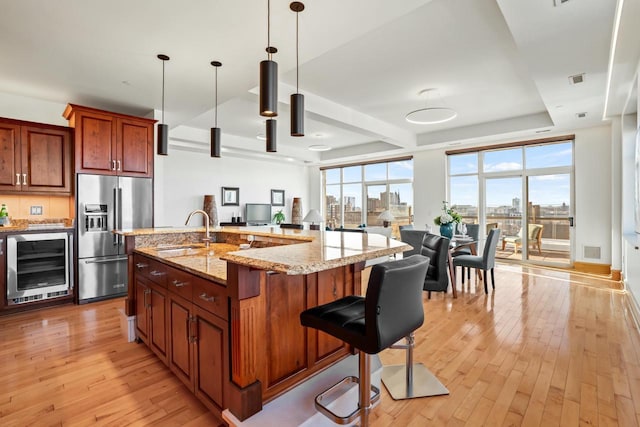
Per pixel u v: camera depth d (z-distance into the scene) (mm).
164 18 2311
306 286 1810
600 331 2982
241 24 2387
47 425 1722
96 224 3920
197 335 1812
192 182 7535
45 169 3781
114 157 4012
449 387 2105
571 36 2627
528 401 1944
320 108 4738
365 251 1523
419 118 4859
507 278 5180
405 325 1417
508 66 3736
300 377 1774
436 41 3197
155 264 2369
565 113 4730
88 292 3865
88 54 2844
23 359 2451
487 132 6059
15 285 3443
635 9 2246
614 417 1785
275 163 9297
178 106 4199
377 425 1747
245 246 2959
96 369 2299
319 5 2156
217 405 1653
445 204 6559
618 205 4984
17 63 3020
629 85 3631
